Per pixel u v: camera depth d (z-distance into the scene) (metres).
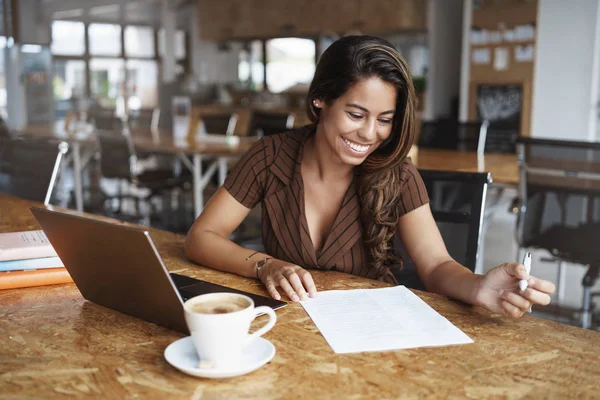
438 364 0.87
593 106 6.53
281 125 5.26
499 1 7.02
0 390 0.78
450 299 1.17
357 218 1.44
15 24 10.67
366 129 1.26
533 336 0.98
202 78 10.98
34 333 0.98
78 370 0.84
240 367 0.81
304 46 9.53
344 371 0.84
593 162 2.54
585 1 6.44
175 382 0.80
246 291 1.21
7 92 10.98
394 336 0.97
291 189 1.47
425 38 8.12
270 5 8.98
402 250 1.67
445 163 3.34
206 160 5.44
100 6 11.86
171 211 5.98
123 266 0.96
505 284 1.07
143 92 12.61
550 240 2.74
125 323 1.02
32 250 1.23
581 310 2.95
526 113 6.97
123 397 0.76
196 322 0.78
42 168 2.33
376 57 1.23
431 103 7.90
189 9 11.14
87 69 12.05
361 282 1.29
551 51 6.72
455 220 1.62
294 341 0.94
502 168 3.19
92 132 5.97
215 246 1.38
